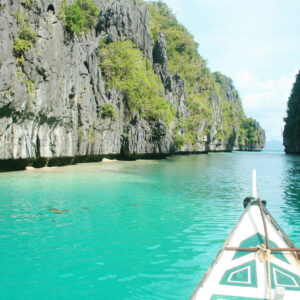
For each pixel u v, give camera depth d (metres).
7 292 6.79
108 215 12.86
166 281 7.36
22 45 22.81
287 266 6.55
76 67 30.16
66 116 29.22
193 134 79.75
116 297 6.66
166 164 39.88
